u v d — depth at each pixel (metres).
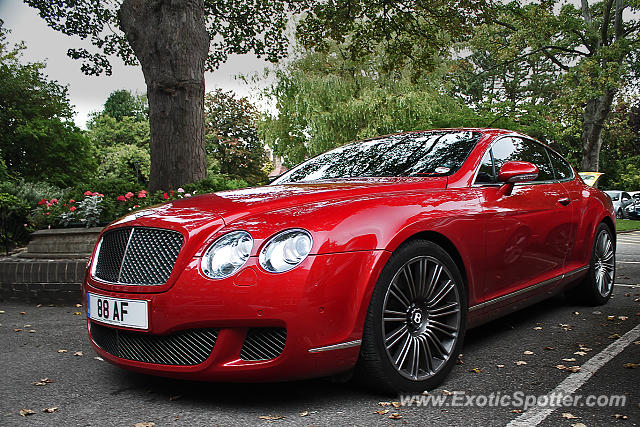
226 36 14.41
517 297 3.23
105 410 2.35
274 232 2.19
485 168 3.19
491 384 2.57
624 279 5.97
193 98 8.50
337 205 2.38
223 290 2.15
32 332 3.93
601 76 21.64
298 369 2.15
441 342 2.63
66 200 6.16
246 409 2.31
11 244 7.71
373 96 23.75
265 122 27.62
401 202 2.54
